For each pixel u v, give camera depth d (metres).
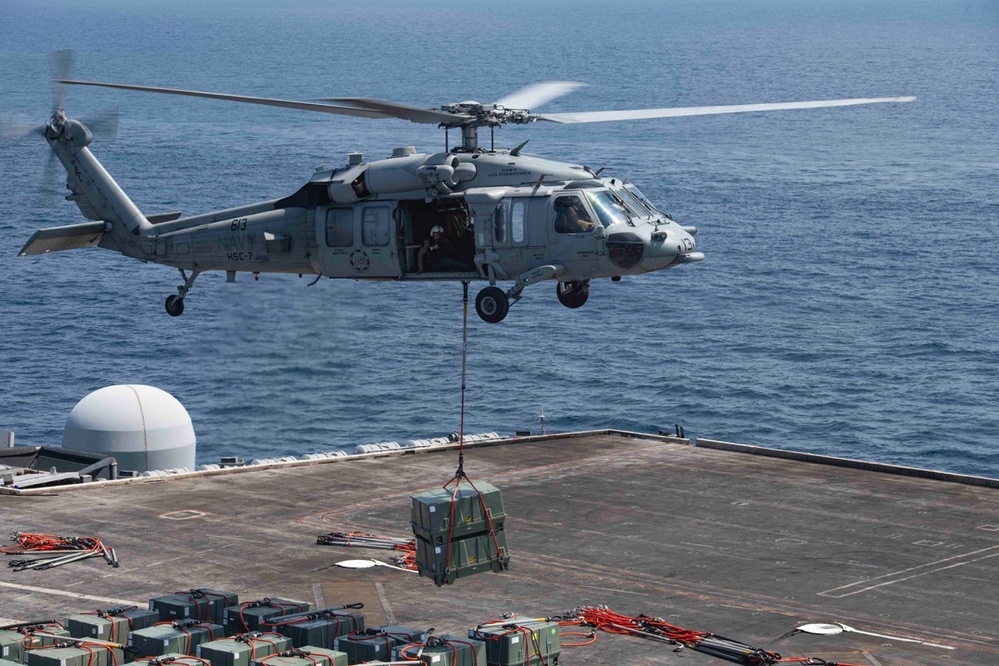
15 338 108.50
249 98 31.16
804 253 148.38
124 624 32.81
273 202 41.66
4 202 178.50
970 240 156.38
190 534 45.12
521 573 41.19
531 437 60.47
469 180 38.28
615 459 56.31
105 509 47.97
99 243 46.06
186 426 60.69
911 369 100.44
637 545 43.97
